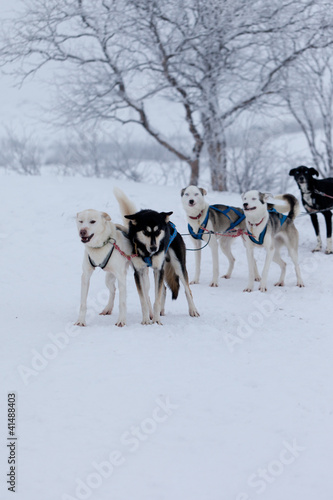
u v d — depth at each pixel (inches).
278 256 304.5
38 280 303.3
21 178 497.7
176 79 577.6
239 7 537.0
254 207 281.6
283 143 668.1
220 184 593.3
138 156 713.6
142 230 217.5
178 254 237.5
